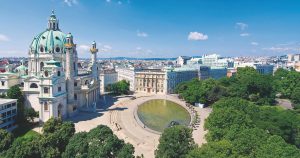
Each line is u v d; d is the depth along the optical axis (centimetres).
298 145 10700
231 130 9206
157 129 14775
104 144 7319
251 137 8175
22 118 14275
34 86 16100
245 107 12900
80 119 16125
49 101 14812
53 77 15175
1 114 13075
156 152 8638
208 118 11344
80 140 7669
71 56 17312
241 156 7281
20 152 7856
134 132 13812
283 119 11238
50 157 8131
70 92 17200
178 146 8175
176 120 16912
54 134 9125
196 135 13250
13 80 17788
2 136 9200
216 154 7356
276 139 8119
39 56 19500
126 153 7119
